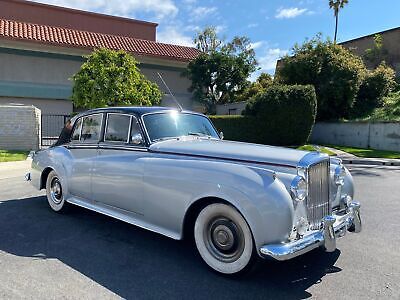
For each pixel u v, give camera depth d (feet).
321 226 12.02
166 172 13.15
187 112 17.25
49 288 10.82
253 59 85.10
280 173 11.56
